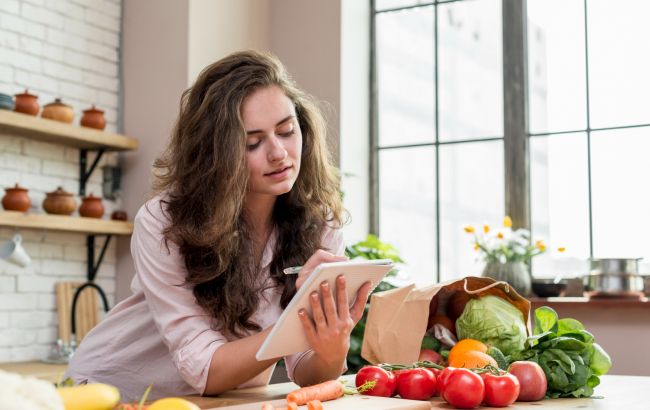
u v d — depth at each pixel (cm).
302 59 437
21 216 342
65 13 391
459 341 182
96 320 393
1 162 360
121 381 178
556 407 148
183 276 160
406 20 449
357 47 443
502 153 420
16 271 366
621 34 397
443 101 438
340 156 423
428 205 436
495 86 425
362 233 439
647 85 389
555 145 409
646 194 385
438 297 187
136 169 406
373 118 448
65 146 388
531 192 413
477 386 145
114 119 411
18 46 370
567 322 181
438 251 431
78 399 101
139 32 411
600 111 399
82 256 395
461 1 436
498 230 404
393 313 179
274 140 158
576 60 407
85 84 398
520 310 184
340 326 147
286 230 176
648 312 354
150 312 175
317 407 126
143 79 408
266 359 151
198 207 160
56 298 381
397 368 164
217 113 158
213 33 412
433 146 438
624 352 358
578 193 401
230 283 161
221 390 156
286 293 173
